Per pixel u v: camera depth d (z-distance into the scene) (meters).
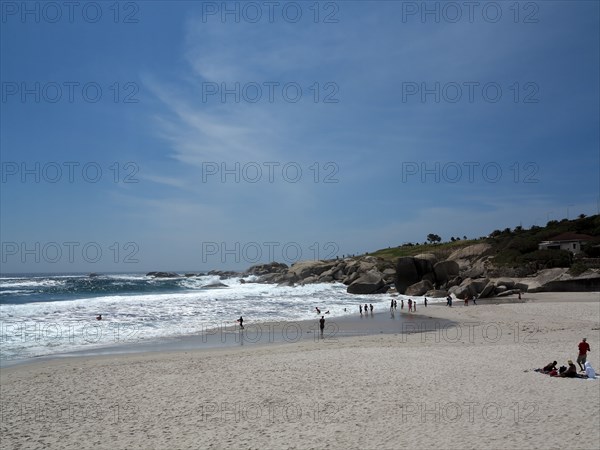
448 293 63.44
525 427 11.59
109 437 11.72
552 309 41.53
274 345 26.86
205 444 11.06
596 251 76.19
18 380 18.16
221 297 61.88
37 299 56.94
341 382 16.41
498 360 19.69
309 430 11.79
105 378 18.09
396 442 10.84
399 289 71.12
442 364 18.98
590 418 12.16
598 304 44.56
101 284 88.19
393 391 15.11
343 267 98.00
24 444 11.37
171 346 26.92
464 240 123.94
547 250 76.94
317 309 44.53
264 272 129.88
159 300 55.47
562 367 16.94
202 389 16.03
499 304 48.75
